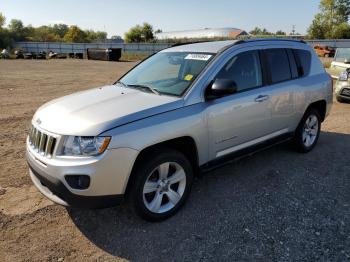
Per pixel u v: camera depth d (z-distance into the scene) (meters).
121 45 62.97
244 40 4.42
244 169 4.91
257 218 3.62
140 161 3.34
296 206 3.87
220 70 3.96
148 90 3.98
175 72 4.15
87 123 3.12
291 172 4.80
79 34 95.56
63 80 15.93
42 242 3.22
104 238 3.29
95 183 3.04
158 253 3.08
